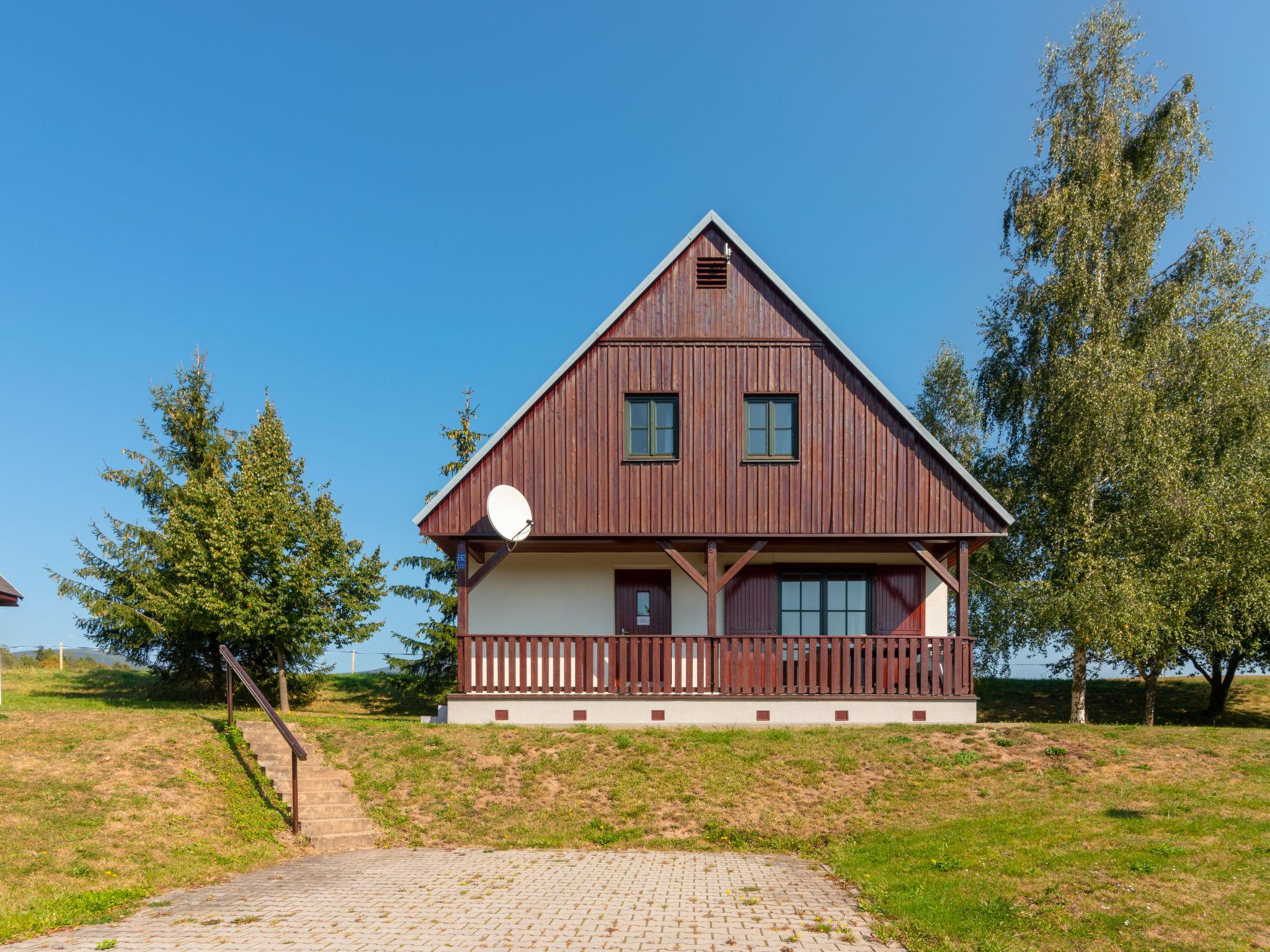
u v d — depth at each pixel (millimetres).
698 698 15250
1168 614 18203
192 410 21250
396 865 9930
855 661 15516
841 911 7957
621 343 16312
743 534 15828
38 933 7312
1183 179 20531
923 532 15758
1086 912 7465
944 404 26703
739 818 11547
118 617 18438
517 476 15992
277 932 7375
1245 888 7816
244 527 17984
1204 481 18812
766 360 16266
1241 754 12742
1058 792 11609
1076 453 19031
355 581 18828
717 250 16562
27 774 10969
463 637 15648
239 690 20344
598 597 17500
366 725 14836
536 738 14227
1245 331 20859
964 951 6824
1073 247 20125
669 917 7777
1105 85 20875
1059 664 21594
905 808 11578
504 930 7422
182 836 10219
